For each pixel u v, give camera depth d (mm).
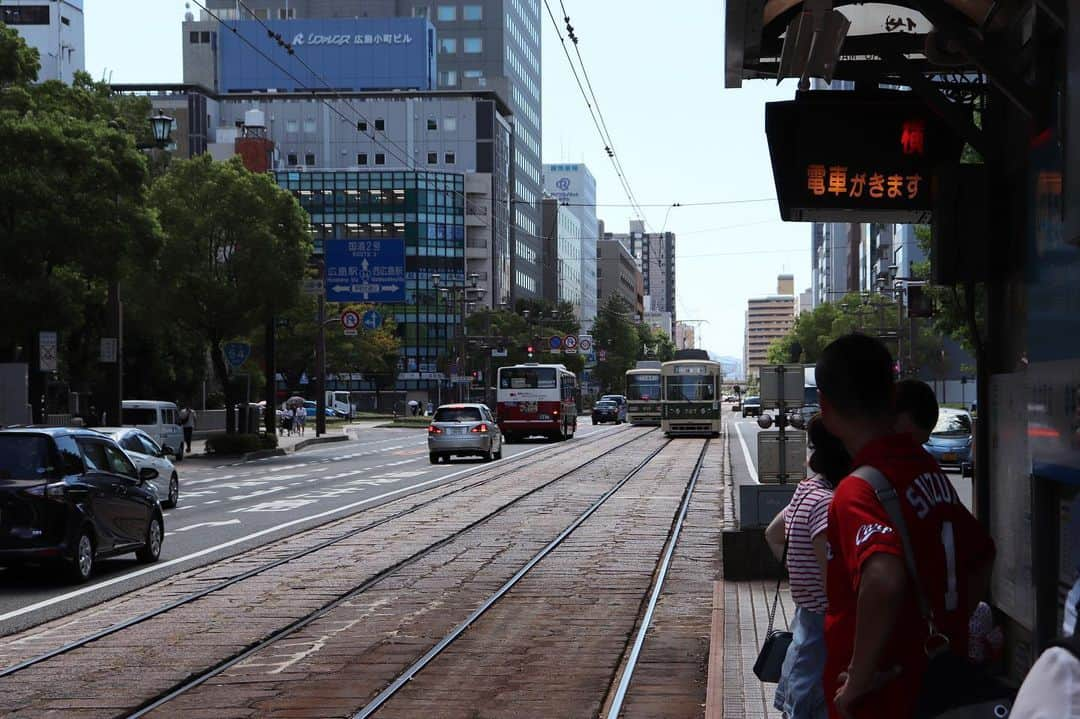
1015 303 6590
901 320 64188
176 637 10812
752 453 44062
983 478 7109
